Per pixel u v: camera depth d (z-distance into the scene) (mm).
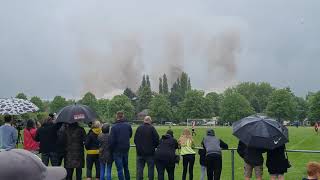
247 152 12680
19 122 25109
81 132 14430
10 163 2920
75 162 14219
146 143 14078
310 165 8312
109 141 13953
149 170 14211
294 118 173000
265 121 12516
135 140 14289
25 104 21734
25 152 3068
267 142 12117
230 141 56000
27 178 2930
